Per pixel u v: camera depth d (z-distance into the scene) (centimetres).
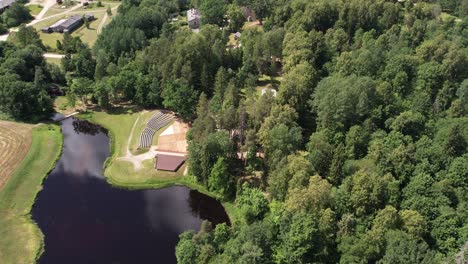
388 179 12875
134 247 13788
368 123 15550
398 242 10725
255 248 11069
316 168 14312
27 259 13112
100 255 13438
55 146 18612
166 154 17875
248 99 18150
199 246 12125
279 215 12569
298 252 11212
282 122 15700
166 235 14300
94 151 18725
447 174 13412
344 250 11075
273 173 14075
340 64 19450
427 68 18200
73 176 17000
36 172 16925
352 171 13700
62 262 13138
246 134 16175
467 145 14262
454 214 11838
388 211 11438
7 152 17700
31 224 14462
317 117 17612
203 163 15600
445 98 17425
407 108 16988
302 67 18538
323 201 12038
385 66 19150
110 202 15675
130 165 17350
